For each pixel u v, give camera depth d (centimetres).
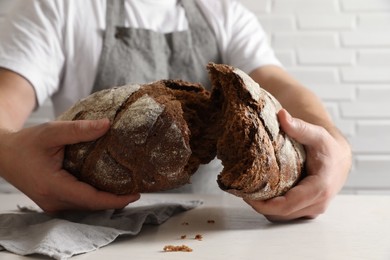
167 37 96
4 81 85
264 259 49
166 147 56
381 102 134
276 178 58
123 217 61
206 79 96
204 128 61
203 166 90
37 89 87
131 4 96
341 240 56
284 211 61
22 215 62
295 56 136
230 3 104
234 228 61
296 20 135
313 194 61
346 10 135
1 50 87
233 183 56
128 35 93
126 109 58
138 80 92
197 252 51
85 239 52
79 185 59
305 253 52
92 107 60
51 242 50
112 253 51
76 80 93
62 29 91
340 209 72
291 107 82
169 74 94
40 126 60
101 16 93
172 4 100
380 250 53
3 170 64
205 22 100
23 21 90
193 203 72
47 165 59
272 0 135
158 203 74
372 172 135
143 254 50
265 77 95
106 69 91
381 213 70
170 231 60
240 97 58
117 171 57
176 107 57
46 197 61
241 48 100
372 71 135
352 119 135
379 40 134
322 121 75
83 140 57
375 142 135
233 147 58
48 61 90
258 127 56
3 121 76
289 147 60
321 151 61
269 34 136
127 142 56
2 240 52
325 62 135
